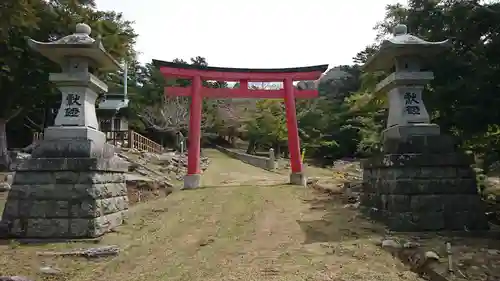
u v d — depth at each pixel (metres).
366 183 11.52
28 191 9.37
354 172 28.00
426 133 9.70
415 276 6.66
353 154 41.00
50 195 9.33
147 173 20.33
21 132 30.45
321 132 42.72
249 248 8.73
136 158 23.81
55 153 9.59
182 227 10.84
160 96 44.00
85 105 10.13
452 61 11.01
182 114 42.47
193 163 18.12
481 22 10.20
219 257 8.15
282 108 43.50
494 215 10.38
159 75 44.00
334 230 9.70
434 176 9.20
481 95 10.04
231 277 6.81
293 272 6.96
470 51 10.86
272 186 17.30
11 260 7.75
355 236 9.03
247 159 39.00
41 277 6.98
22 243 8.91
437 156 9.24
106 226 9.84
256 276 6.82
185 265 7.66
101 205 9.71
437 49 9.94
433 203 9.08
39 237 9.16
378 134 23.14
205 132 49.12
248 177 25.58
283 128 40.72
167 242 9.38
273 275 6.85
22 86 20.06
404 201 9.14
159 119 42.94
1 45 17.31
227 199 14.38
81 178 9.41
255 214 12.13
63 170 9.40
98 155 10.05
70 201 9.29
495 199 11.96
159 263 7.85
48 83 19.94
